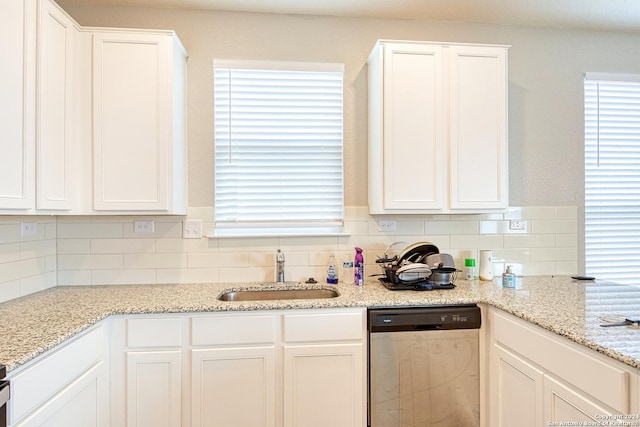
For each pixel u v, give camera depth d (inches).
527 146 98.8
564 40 100.0
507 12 91.7
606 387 45.1
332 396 69.6
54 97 67.1
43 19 63.6
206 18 90.2
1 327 54.2
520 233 98.3
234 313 67.9
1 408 39.3
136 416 65.9
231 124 91.3
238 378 67.9
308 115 93.1
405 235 94.7
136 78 76.3
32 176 61.2
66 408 52.5
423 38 95.8
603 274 100.9
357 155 93.9
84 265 86.4
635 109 102.0
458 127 84.0
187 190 89.3
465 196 84.1
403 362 70.4
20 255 73.5
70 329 53.4
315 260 92.0
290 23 92.3
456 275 93.8
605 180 101.4
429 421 70.9
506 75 85.7
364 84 94.1
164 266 88.5
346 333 69.8
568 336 50.5
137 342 65.9
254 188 92.0
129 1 85.9
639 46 102.0
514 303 67.9
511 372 64.7
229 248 90.0
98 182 75.2
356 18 93.8
